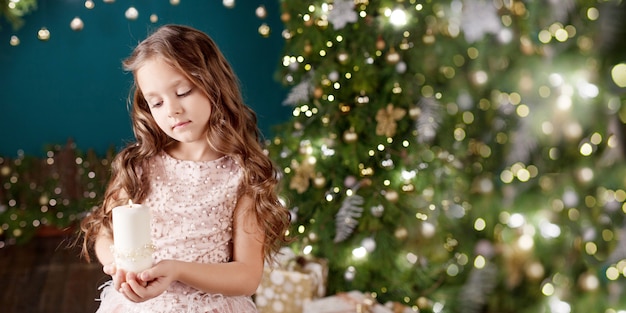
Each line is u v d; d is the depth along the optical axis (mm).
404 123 3354
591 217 2459
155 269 1355
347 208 3266
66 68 5582
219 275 1486
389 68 3305
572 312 2471
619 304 2309
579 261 2521
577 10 2312
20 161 5270
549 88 2537
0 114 5547
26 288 4129
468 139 3428
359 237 3340
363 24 3332
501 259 3023
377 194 3314
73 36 5555
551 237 2678
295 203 3531
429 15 3307
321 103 3445
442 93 3424
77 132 5648
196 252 1558
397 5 3201
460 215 3393
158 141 1645
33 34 5508
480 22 2729
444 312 3232
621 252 2227
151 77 1474
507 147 3066
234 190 1601
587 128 2387
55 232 5270
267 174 1625
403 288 3354
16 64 5520
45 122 5605
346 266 3381
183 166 1612
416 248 3340
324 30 3410
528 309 2865
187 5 5633
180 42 1513
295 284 3119
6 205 5199
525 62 2734
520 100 2836
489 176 3312
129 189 1604
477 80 2994
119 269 1331
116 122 5672
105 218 1657
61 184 5320
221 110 1564
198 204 1580
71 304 3895
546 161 2740
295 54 3496
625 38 2051
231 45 5715
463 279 3377
